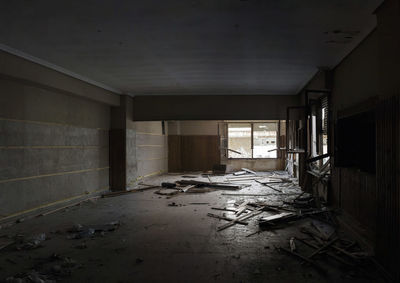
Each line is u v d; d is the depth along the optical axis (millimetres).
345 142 4105
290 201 5852
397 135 2521
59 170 5582
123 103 7527
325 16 3145
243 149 12289
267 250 3328
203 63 4973
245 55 4527
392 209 2596
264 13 3080
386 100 2736
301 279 2627
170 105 7875
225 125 12297
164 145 11555
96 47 4156
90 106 6660
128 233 4008
